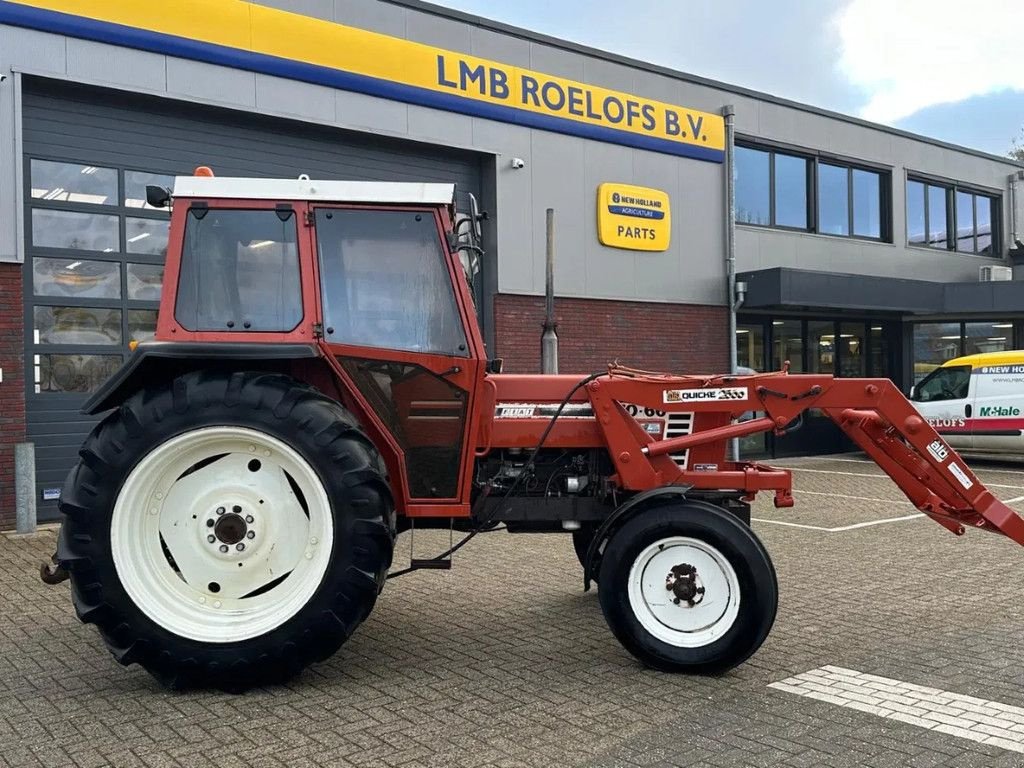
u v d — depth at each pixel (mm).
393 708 3717
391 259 4277
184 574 4031
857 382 4543
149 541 3982
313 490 3924
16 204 7977
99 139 8633
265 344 4074
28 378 8312
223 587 4039
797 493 10805
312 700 3818
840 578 6227
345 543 3869
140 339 8945
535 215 11492
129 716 3637
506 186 11188
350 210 4254
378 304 4258
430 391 4309
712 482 4602
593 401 4586
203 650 3832
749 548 4035
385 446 4289
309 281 4152
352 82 9820
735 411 4637
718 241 13641
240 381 3932
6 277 7992
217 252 4156
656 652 4125
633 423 4590
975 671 4203
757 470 4754
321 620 3850
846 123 15531
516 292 11297
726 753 3266
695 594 4125
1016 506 9812
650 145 12648
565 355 11922
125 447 3867
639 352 12742
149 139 8906
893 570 6488
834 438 15758
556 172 11688
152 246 8992
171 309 4113
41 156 8328
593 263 12133
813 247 15047
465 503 4348
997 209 18672
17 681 4082
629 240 12398
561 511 4656
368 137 10250
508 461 4816
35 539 7684
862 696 3865
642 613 4191
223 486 4047
